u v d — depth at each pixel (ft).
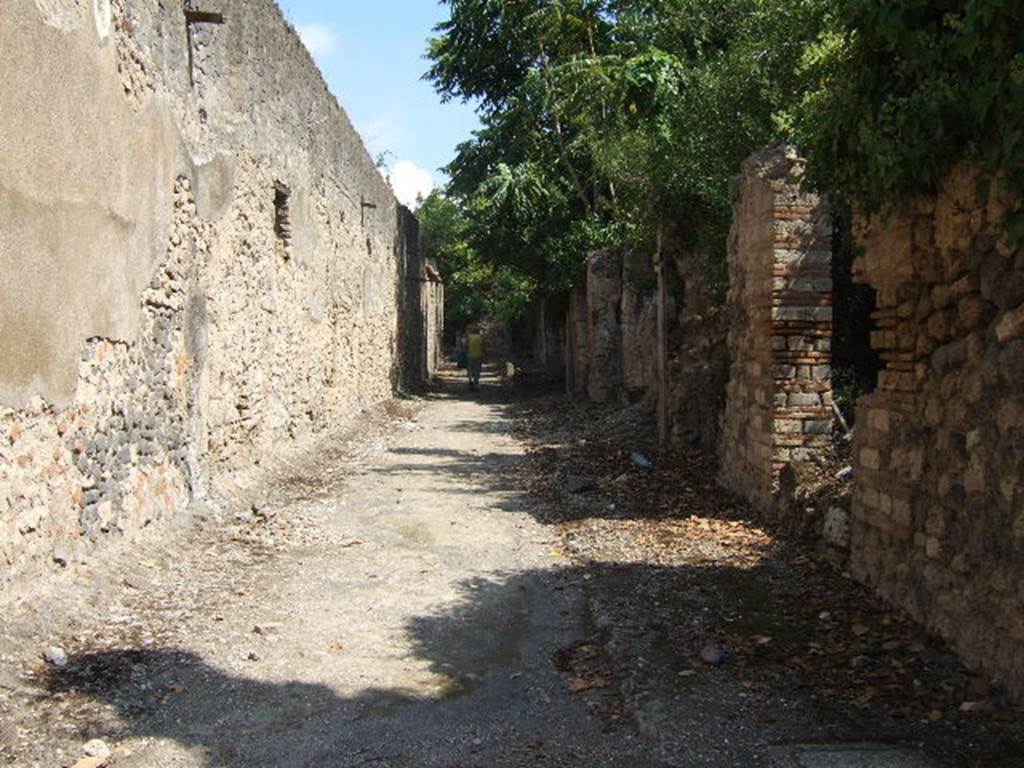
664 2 50.75
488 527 27.84
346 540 25.82
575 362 77.25
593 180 71.31
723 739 13.09
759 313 27.30
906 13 14.96
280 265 38.40
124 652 16.40
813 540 22.98
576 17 67.77
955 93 14.51
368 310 61.36
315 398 44.55
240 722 14.03
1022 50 13.20
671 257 45.91
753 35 39.58
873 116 16.63
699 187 37.83
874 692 14.47
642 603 19.51
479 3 77.61
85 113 20.02
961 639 15.39
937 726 13.20
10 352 16.96
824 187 19.22
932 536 16.62
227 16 31.12
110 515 21.25
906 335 17.57
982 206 14.64
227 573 22.04
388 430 55.16
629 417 49.85
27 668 15.21
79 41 19.66
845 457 25.22
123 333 22.30
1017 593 13.69
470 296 149.48
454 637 18.19
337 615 19.29
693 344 41.78
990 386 14.53
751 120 34.99
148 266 24.00
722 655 16.15
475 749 13.21
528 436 52.03
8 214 16.88
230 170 31.19
